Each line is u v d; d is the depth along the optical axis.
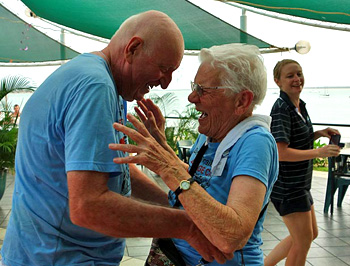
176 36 1.34
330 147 2.47
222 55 1.39
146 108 1.58
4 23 7.57
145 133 1.23
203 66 1.42
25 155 1.31
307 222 2.56
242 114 1.41
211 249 1.30
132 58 1.33
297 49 6.43
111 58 1.39
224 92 1.38
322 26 6.10
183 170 1.23
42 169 1.27
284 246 2.86
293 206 2.54
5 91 5.64
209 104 1.41
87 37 8.00
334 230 4.66
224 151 1.38
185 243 1.52
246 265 1.40
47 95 1.24
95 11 6.29
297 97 2.67
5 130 5.39
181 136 8.10
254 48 1.43
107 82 1.22
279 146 2.49
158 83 1.40
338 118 35.69
